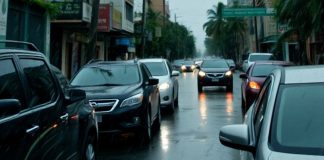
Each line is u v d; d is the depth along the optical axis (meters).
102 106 8.81
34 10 17.88
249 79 13.89
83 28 25.42
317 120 3.58
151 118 10.12
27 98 4.25
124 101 8.92
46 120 4.54
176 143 9.33
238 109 15.23
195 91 24.08
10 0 15.62
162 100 14.12
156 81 10.38
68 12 22.70
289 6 26.30
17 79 4.19
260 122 3.80
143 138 9.40
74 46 28.02
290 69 4.39
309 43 36.38
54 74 5.35
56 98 5.10
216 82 22.98
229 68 23.83
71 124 5.42
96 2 18.11
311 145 3.35
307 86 3.96
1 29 13.11
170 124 11.98
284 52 42.25
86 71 10.53
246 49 85.25
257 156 3.35
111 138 9.92
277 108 3.76
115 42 39.22
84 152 5.99
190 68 57.31
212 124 11.84
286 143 3.39
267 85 4.46
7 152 3.55
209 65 24.19
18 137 3.78
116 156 8.20
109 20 27.47
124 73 10.38
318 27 23.45
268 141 3.44
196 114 14.09
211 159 7.84
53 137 4.70
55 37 24.53
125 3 38.81
